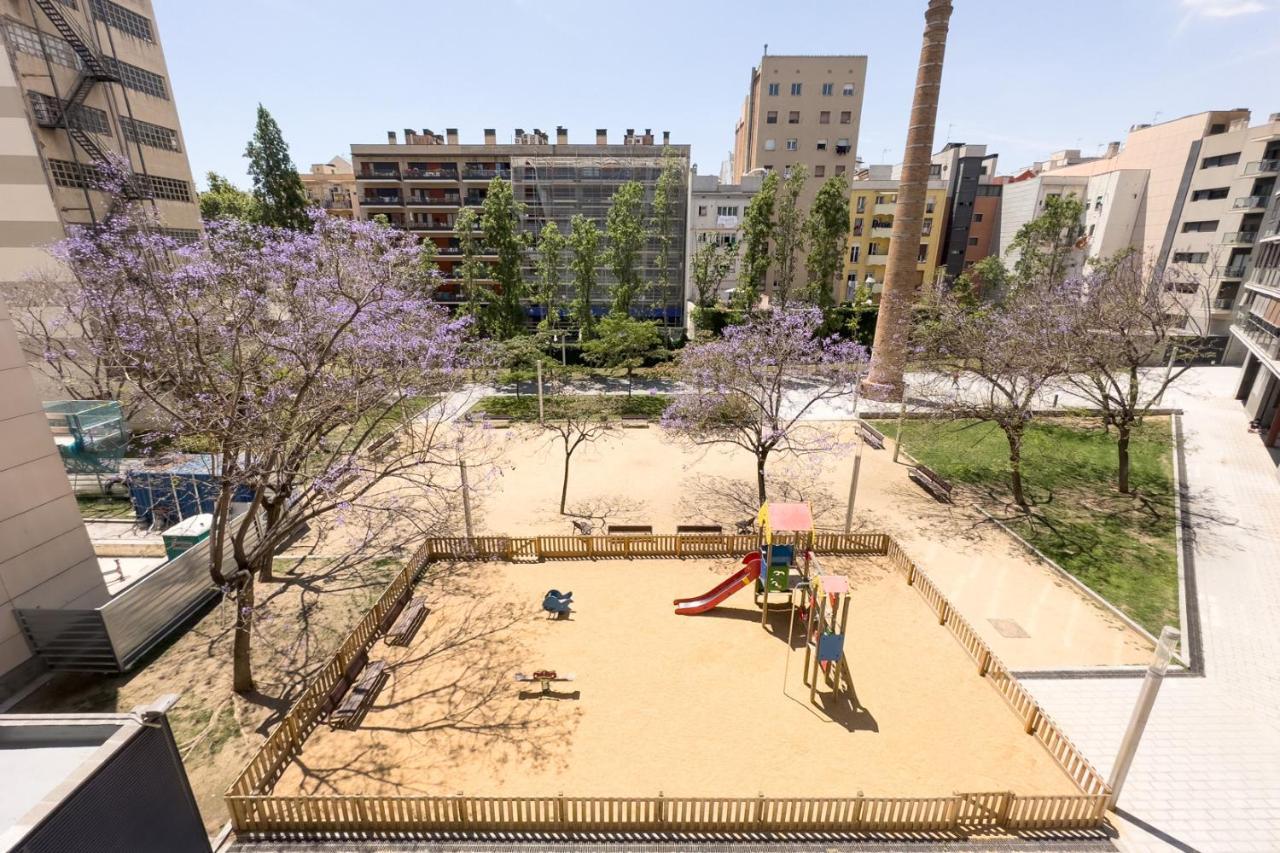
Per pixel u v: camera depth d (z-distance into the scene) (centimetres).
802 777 1116
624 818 1004
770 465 2856
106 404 2341
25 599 1377
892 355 3797
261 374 1562
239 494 2139
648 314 5544
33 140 2648
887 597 1717
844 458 2928
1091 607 1716
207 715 1300
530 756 1159
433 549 1912
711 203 5800
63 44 2803
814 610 1395
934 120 3406
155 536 2044
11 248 2723
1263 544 2042
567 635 1541
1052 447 3012
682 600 1662
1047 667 1460
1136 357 2311
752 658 1459
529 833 1002
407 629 1512
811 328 2434
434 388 2206
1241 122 4584
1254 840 1015
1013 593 1778
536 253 5497
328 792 1076
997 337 2367
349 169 7888
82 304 2448
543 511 2345
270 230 2700
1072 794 1096
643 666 1426
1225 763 1180
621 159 5431
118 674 1423
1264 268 3058
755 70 6438
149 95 3316
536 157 5406
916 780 1112
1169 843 1002
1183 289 2769
